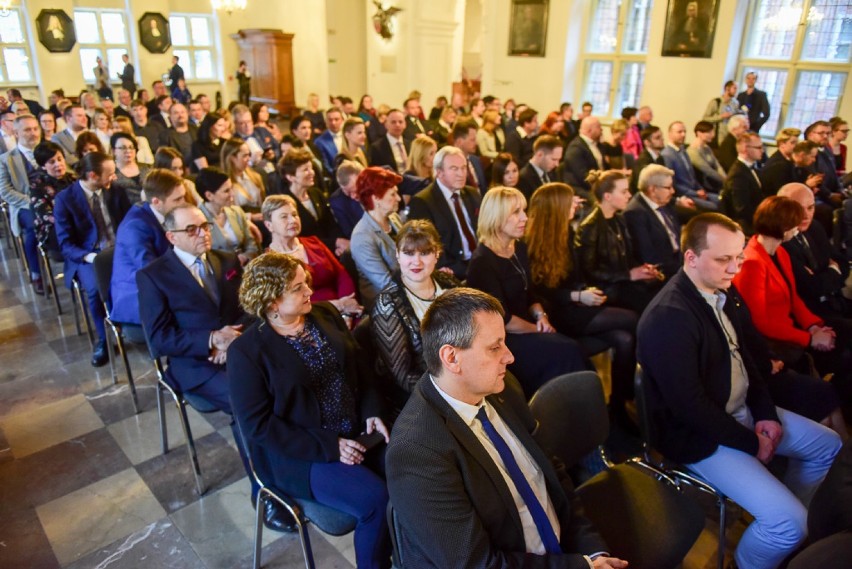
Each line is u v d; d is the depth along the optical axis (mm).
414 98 7723
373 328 2047
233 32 13914
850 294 2980
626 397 2725
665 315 1833
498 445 1320
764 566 1709
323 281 2848
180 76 12172
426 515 1178
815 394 2199
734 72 8234
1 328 3678
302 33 13227
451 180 3209
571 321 2795
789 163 4785
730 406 1968
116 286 2721
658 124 8812
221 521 2150
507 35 9828
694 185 5625
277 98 13172
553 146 4480
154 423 2748
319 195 3768
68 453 2525
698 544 2049
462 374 1232
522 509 1310
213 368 2260
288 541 2057
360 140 5090
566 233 2854
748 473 1739
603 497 1686
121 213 3445
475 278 2521
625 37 9070
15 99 8508
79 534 2084
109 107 7863
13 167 4188
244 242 3271
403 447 1205
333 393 1853
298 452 1715
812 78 7711
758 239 2541
